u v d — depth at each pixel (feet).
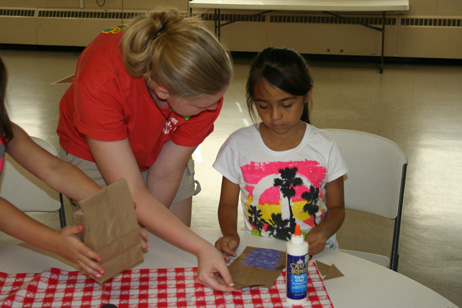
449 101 17.71
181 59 3.63
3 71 3.84
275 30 23.94
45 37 26.18
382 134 14.55
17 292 3.92
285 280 4.15
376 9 20.24
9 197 5.89
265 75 4.80
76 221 3.59
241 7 21.07
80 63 4.51
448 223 9.87
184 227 4.25
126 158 4.34
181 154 5.08
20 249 4.62
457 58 22.70
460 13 22.38
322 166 5.21
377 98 18.13
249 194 5.33
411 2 22.58
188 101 3.85
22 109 16.67
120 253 3.76
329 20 23.36
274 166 5.24
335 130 6.02
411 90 19.15
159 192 5.26
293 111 4.92
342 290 4.03
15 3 26.20
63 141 5.45
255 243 4.75
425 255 8.88
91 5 25.54
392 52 23.16
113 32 4.57
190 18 3.99
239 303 3.86
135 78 4.27
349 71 22.18
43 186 5.90
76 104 4.32
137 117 4.59
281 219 5.21
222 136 14.51
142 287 4.07
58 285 4.08
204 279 4.03
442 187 11.22
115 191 3.64
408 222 9.92
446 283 8.11
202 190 11.27
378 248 9.16
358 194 6.01
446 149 13.35
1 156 4.16
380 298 3.94
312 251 4.53
